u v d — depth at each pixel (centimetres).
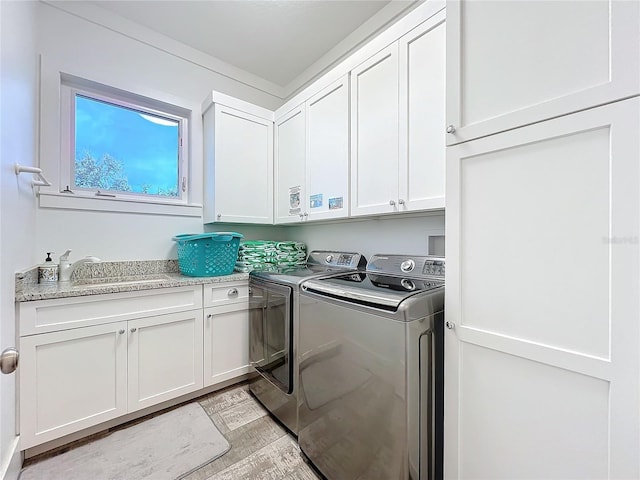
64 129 186
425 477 103
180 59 233
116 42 203
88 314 149
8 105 105
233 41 232
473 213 93
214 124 224
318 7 198
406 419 97
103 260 196
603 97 67
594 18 69
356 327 114
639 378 63
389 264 170
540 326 78
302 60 258
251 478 129
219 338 198
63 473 128
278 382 167
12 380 111
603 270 68
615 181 66
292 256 253
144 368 167
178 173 239
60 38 181
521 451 82
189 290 185
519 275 83
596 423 69
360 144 170
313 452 135
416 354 99
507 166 85
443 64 128
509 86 84
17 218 121
